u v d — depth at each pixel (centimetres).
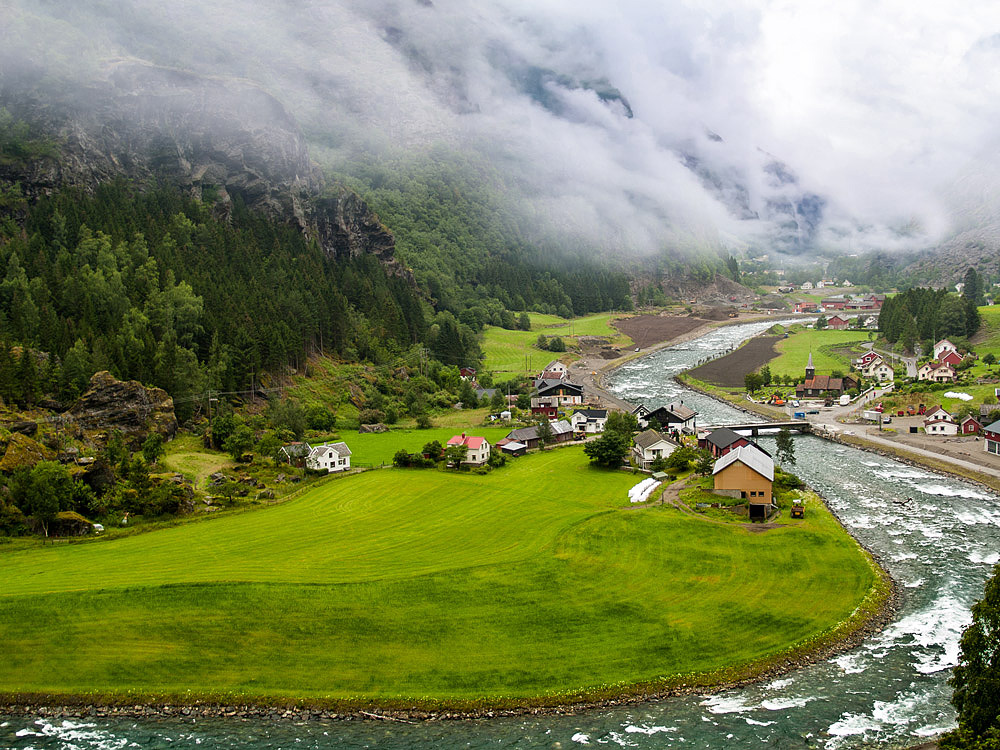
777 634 6631
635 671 6169
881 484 11106
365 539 8819
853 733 5331
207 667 6309
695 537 8656
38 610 6838
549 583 7575
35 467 9062
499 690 5981
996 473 11319
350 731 5594
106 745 5475
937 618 6838
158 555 8194
